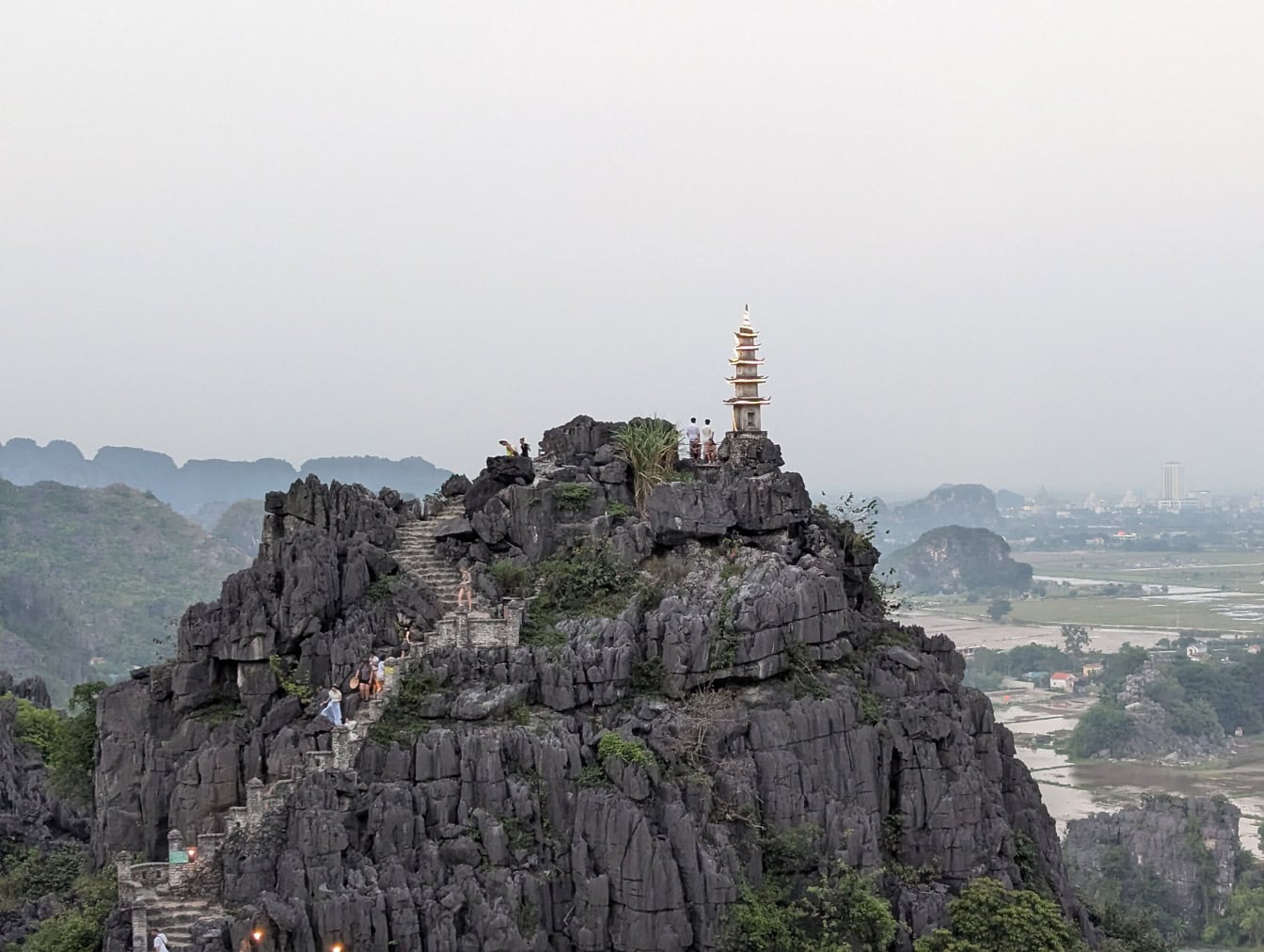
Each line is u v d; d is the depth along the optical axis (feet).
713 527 281.33
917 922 244.63
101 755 271.90
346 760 235.40
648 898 227.20
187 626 269.23
